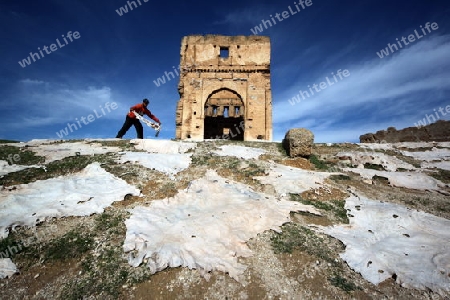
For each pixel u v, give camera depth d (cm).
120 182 888
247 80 2442
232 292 489
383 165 1305
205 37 2491
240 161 1173
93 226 664
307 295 491
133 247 582
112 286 498
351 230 714
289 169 1136
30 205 716
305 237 663
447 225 729
